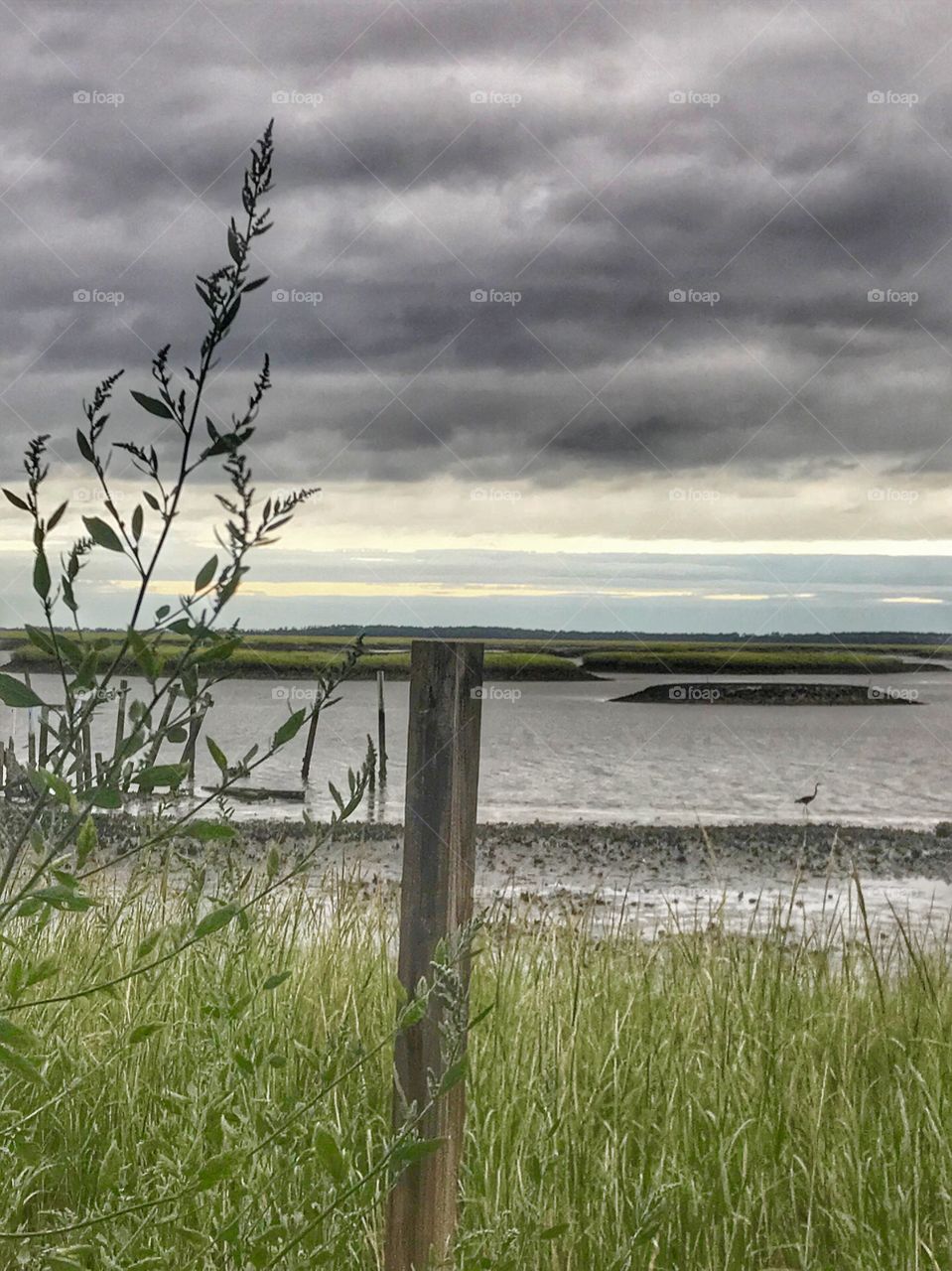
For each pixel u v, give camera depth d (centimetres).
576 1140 346
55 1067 333
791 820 2419
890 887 1486
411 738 290
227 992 285
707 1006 434
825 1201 357
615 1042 393
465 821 289
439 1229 289
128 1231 231
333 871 598
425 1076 286
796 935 509
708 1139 369
